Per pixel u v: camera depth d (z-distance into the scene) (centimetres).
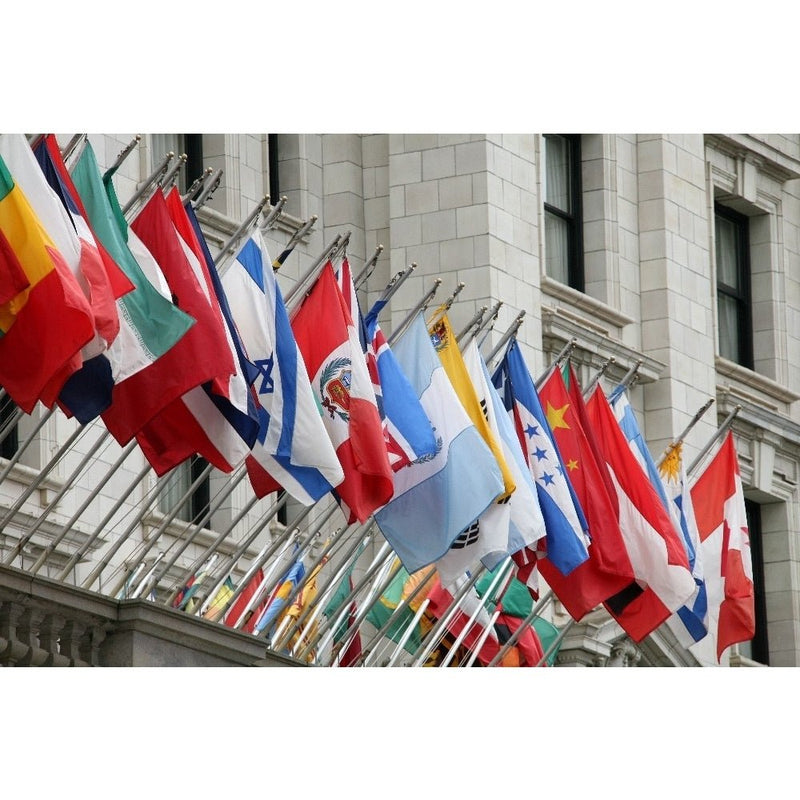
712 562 4603
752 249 5888
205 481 4544
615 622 4938
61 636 3466
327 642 4028
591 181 5362
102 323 3269
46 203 3300
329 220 4988
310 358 3738
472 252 4916
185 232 3516
